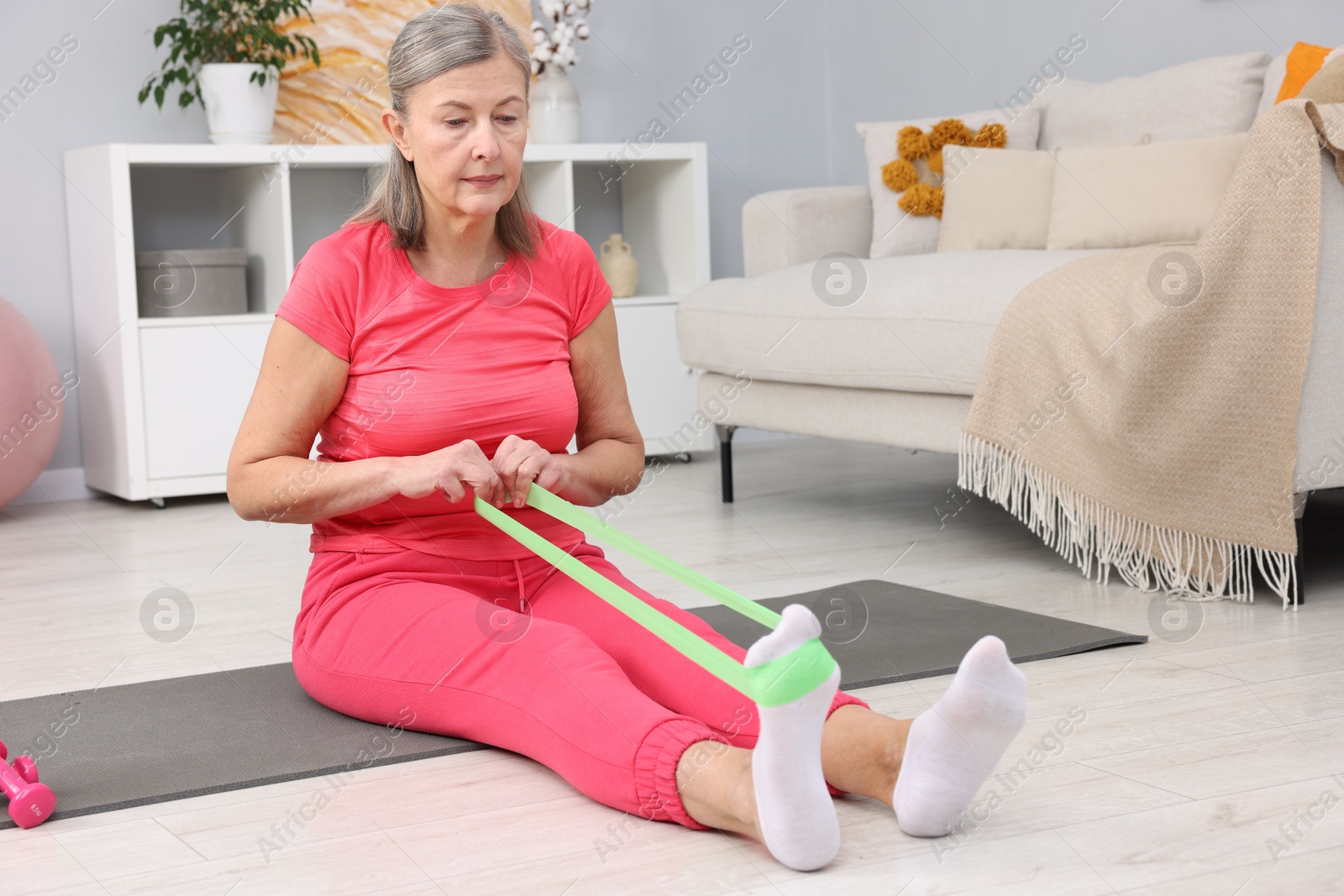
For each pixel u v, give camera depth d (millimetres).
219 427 3486
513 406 1524
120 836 1247
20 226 3643
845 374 2760
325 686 1530
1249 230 2002
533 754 1339
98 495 3711
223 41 3637
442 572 1521
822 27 4613
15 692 1771
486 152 1409
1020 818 1206
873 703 1596
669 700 1347
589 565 1573
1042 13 3729
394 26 3947
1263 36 3090
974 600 2135
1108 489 2207
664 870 1118
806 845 1072
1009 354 2354
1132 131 3078
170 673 1845
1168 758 1357
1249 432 2029
